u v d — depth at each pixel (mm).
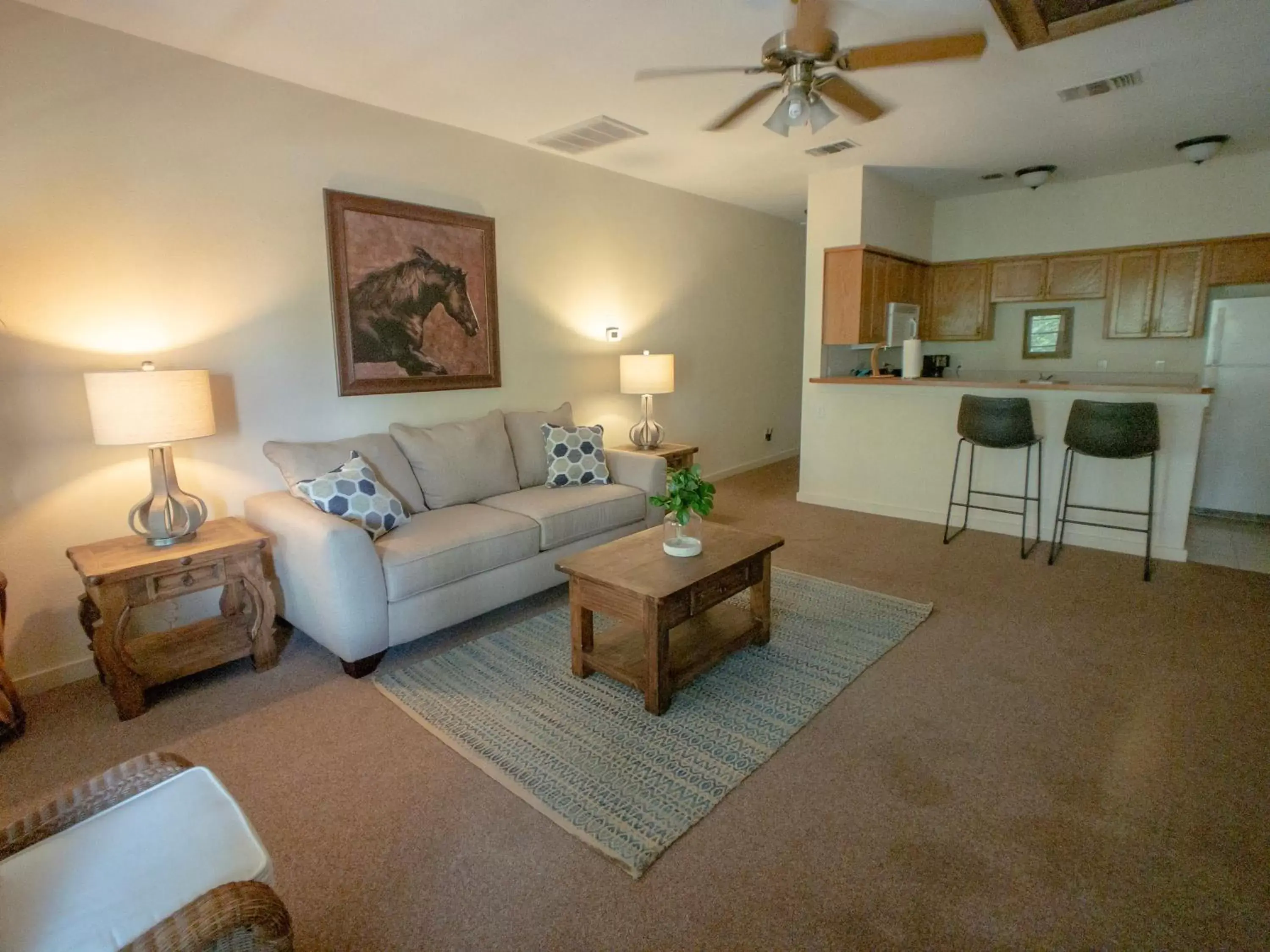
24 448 2520
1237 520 4801
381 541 2844
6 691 2252
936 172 5008
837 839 1773
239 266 3016
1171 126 3961
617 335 4969
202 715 2412
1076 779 2000
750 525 4797
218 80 2871
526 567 3234
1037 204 5547
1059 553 4109
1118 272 5262
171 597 2447
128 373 2383
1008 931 1491
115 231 2652
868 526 4746
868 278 5051
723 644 2658
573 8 2457
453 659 2814
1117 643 2877
